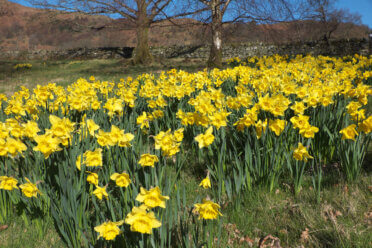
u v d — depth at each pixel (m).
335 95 4.27
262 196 3.09
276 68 7.32
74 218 2.22
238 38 18.73
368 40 21.95
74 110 4.27
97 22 29.89
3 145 2.33
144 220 1.46
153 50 28.30
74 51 29.95
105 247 2.22
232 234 2.59
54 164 2.64
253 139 3.31
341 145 3.32
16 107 3.93
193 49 26.94
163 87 5.39
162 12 18.64
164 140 2.26
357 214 2.71
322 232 2.48
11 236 2.61
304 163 2.96
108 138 2.31
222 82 6.65
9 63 26.73
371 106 6.02
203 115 3.02
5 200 2.76
